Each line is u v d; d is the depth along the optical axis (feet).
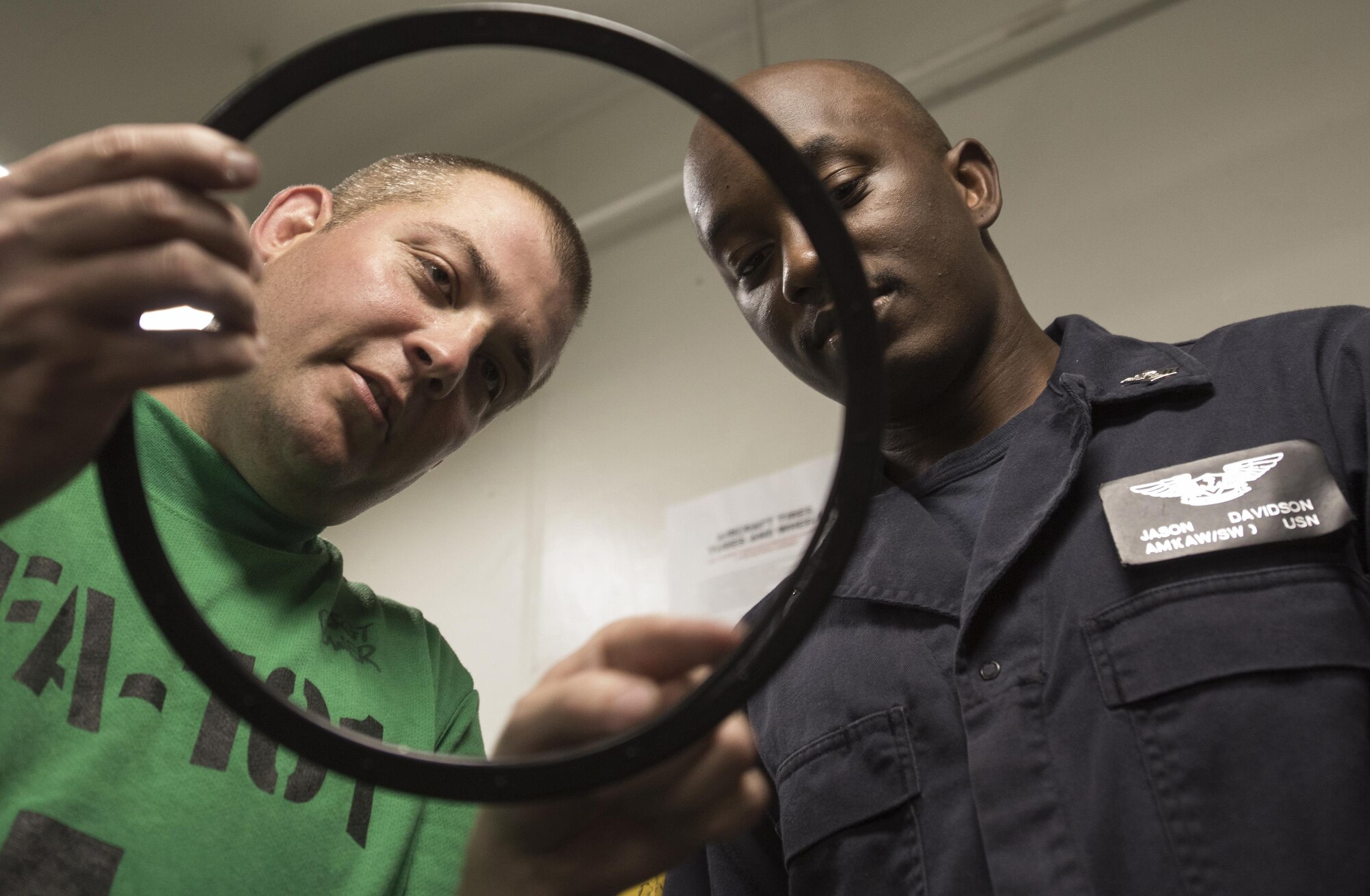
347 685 3.29
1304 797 2.03
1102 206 5.67
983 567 2.60
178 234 1.58
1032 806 2.26
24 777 2.58
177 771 2.77
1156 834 2.13
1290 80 5.43
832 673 2.76
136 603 2.94
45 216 1.53
